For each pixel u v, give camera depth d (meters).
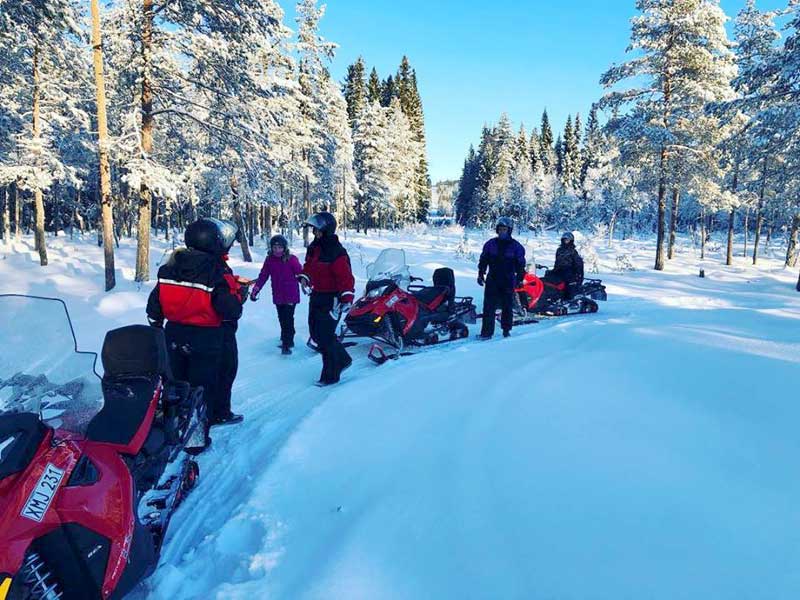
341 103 38.84
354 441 4.03
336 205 44.72
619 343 6.48
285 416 5.11
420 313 7.86
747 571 2.18
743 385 4.36
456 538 2.65
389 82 66.12
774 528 2.44
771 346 5.63
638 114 24.33
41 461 2.18
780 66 17.98
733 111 19.28
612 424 3.79
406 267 8.13
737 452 3.20
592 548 2.44
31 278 17.61
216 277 4.55
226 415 5.00
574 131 79.88
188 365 4.66
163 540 3.15
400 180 54.06
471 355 6.36
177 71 16.17
